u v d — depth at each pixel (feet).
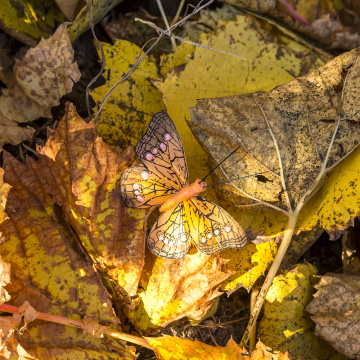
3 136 2.66
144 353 2.58
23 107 2.67
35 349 2.46
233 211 2.61
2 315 2.50
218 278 2.53
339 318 2.57
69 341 2.48
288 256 2.65
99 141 2.53
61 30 2.62
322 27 2.79
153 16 2.76
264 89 2.69
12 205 2.52
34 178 2.54
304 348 2.59
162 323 2.53
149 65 2.68
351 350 2.56
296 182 2.56
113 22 2.74
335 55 2.79
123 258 2.52
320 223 2.55
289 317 2.60
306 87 2.56
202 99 2.55
